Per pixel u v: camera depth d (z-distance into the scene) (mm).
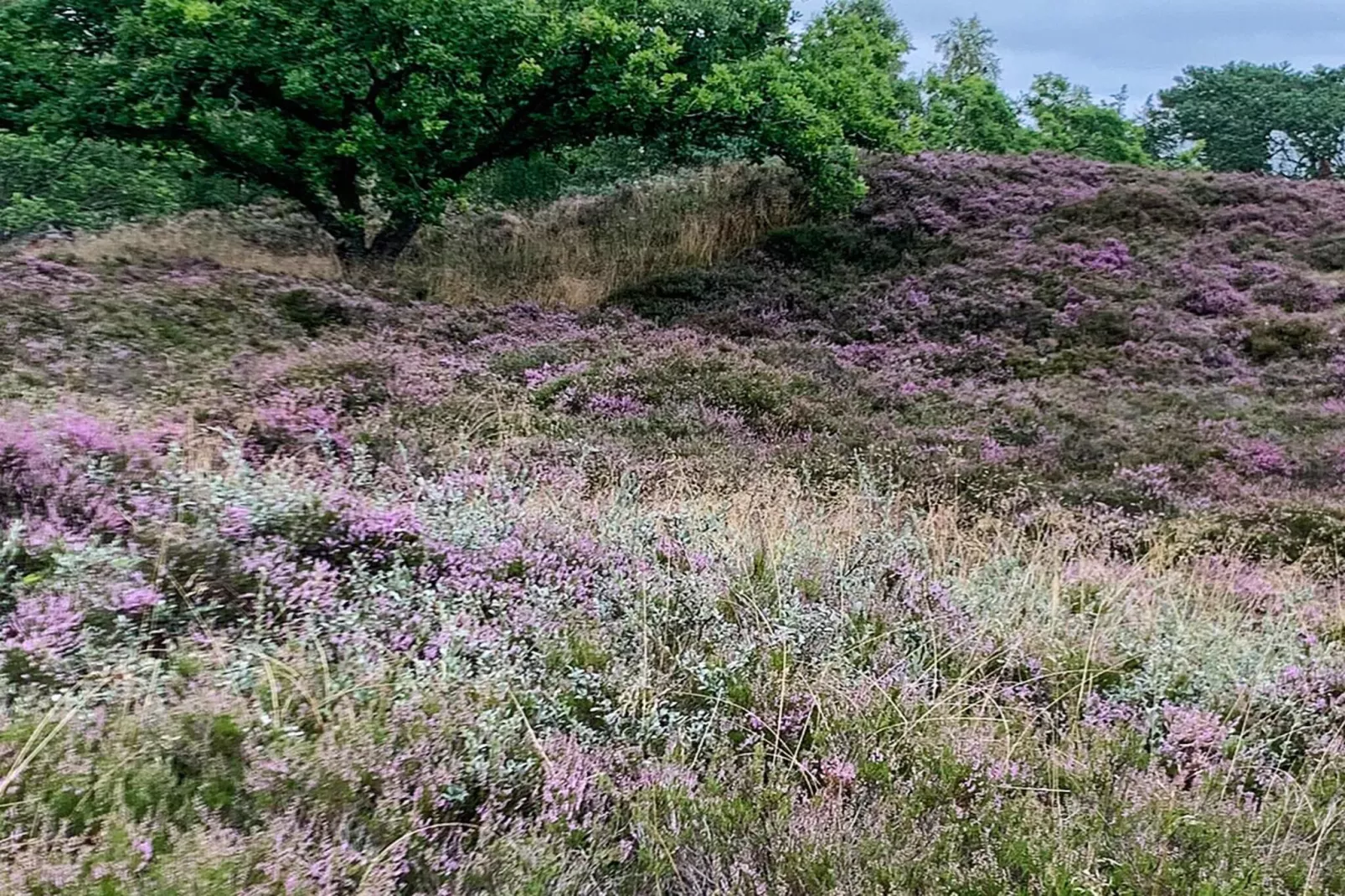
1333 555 7258
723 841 2639
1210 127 59125
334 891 2270
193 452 5621
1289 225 17703
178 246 14359
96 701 2934
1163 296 14914
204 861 2186
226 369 8711
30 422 5094
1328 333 13383
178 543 3910
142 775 2537
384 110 14320
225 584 3779
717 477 7270
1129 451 9789
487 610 4090
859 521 6008
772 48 17031
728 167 19141
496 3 14062
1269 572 6668
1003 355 13203
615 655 3684
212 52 13086
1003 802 2896
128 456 4969
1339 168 57625
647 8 15547
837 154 16719
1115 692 3955
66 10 13828
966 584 4914
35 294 10070
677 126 16188
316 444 6672
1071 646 4293
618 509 5359
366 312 12055
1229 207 18562
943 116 30766
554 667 3604
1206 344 13328
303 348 10234
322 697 3092
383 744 2820
